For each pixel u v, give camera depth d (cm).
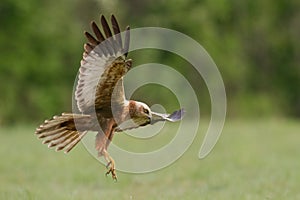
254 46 8838
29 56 7644
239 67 8375
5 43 7625
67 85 7788
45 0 7731
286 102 8894
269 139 4338
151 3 7419
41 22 7675
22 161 3145
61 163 3112
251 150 3734
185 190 2558
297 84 8994
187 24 7575
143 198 2359
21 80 7612
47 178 2775
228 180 2714
